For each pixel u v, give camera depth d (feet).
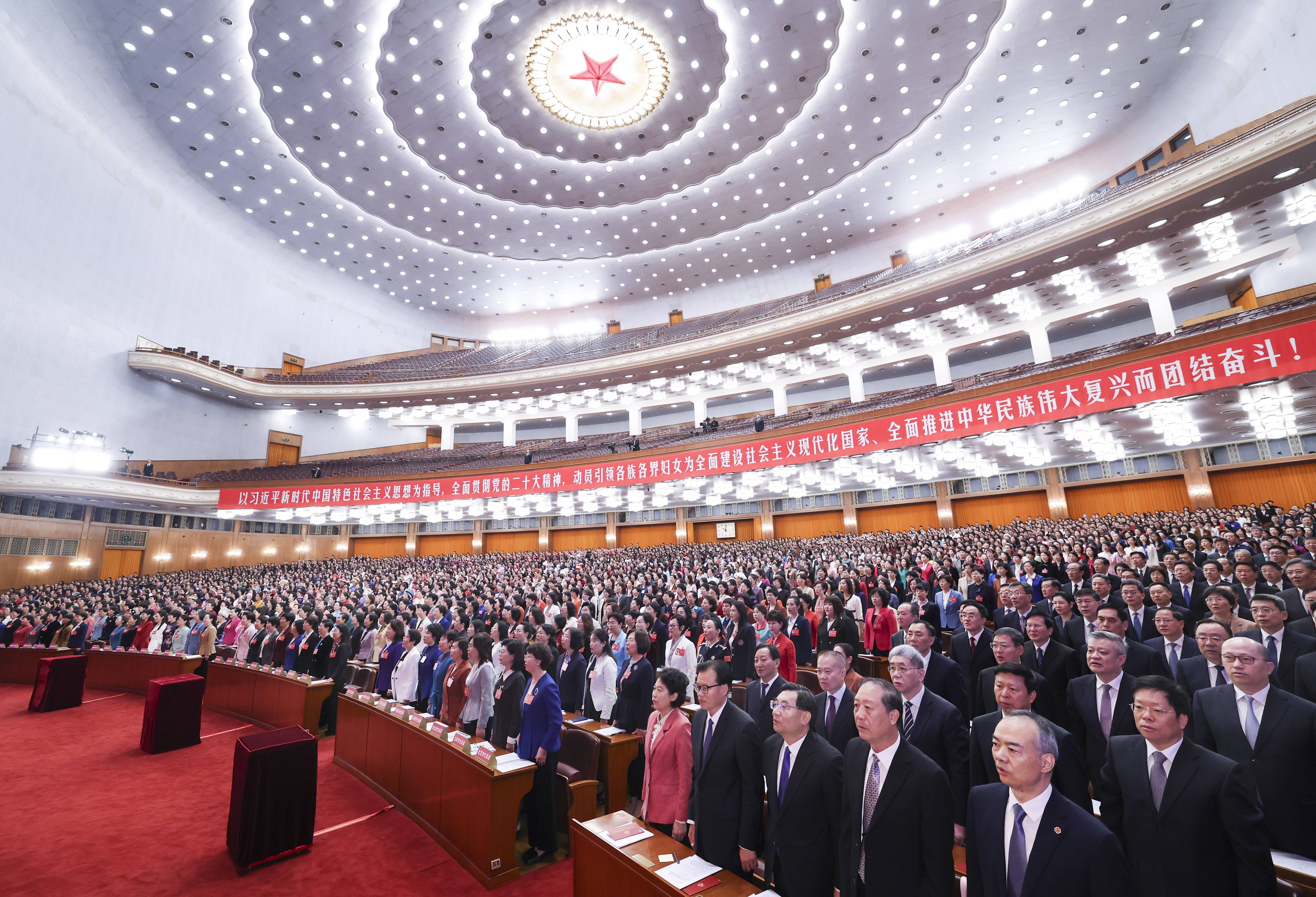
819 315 76.13
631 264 104.37
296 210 89.30
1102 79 65.00
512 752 15.26
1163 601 16.22
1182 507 61.46
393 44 61.52
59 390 69.00
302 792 15.07
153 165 79.05
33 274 65.87
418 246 98.99
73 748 23.72
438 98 68.54
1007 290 68.64
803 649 23.04
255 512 87.92
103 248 74.23
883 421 58.39
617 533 94.17
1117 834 8.54
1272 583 17.80
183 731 23.80
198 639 35.63
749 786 10.15
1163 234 58.39
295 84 66.39
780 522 85.61
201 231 88.17
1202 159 51.78
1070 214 59.47
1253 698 9.99
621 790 15.56
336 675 25.49
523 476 78.28
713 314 111.04
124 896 13.02
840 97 68.39
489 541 101.04
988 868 7.30
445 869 14.02
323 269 106.01
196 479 84.43
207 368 84.89
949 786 8.02
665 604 30.73
